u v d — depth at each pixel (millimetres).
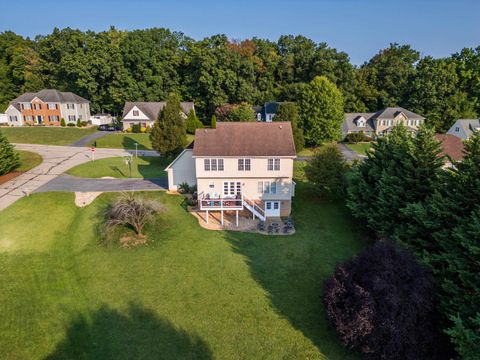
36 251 25719
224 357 16844
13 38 103250
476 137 20484
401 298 15828
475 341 14070
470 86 86188
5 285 21609
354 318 16031
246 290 21922
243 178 33031
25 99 81188
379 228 27016
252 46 105250
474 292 16641
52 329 18375
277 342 17812
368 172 31156
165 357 16766
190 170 37031
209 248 26875
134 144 62344
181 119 50031
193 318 19375
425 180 24906
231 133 34312
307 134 65438
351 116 81875
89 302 20578
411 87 88938
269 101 88938
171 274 23422
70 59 85250
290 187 33281
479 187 18891
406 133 31219
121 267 24078
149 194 36062
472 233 17094
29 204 32031
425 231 22422
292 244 28062
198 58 83875
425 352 15852
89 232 28469
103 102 90312
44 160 48000
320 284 22797
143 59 85438
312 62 94438
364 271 17562
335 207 35812
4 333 17953
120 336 18016
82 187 37188
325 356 17000
